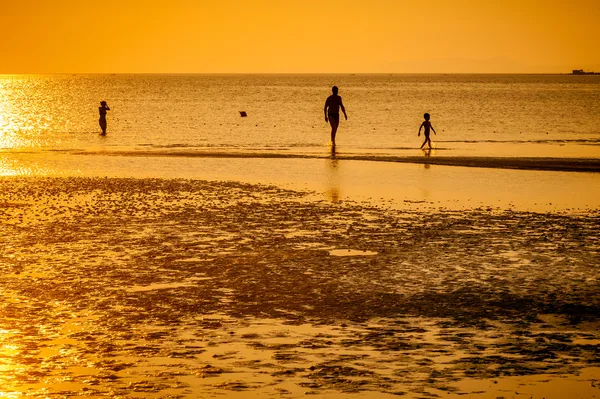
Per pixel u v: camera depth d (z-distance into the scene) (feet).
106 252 105.50
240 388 55.57
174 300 80.89
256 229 121.80
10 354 63.21
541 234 117.29
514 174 191.93
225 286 86.84
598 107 636.07
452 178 184.03
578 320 73.10
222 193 159.94
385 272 93.35
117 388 55.67
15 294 83.41
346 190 164.14
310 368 59.88
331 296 82.28
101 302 80.12
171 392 54.85
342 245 109.60
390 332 69.31
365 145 278.46
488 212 136.67
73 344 65.98
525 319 73.46
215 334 68.90
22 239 113.91
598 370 59.36
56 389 55.42
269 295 82.79
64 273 93.35
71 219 130.62
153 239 114.21
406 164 213.05
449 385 56.13
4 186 169.68
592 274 92.02
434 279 89.71
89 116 512.63
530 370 59.36
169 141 301.22
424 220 128.88
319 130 364.38
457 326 71.15
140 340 67.15
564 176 188.24
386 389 55.31
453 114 525.34
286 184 173.47
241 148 266.77
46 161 224.74
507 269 94.84
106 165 214.28
